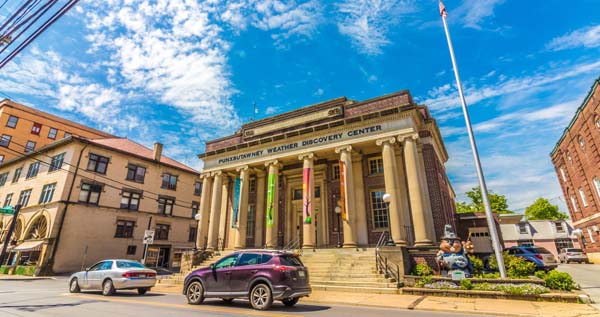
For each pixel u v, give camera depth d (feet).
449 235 45.78
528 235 148.36
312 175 69.56
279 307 31.96
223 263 33.94
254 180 91.50
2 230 111.75
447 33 53.52
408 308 31.76
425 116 70.18
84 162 103.55
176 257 124.06
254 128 87.40
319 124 70.44
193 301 33.60
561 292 34.35
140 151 126.11
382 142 63.46
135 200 115.85
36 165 114.21
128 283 41.63
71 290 45.50
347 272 49.44
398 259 46.62
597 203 95.50
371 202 71.20
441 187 68.49
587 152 95.50
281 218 84.02
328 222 76.07
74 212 97.04
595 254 101.50
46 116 158.10
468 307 31.04
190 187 138.21
